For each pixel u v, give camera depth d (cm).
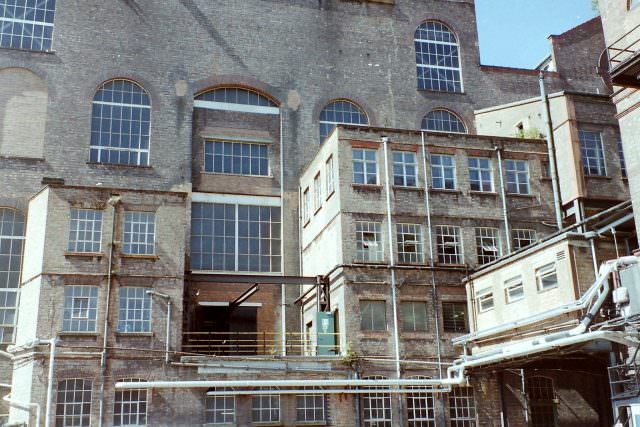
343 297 3384
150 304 3209
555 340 2567
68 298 3125
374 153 3631
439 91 4575
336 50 4484
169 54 4188
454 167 3731
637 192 2561
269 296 4000
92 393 3033
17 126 3850
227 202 4100
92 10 4122
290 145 4266
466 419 3338
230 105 4253
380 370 3347
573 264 2842
